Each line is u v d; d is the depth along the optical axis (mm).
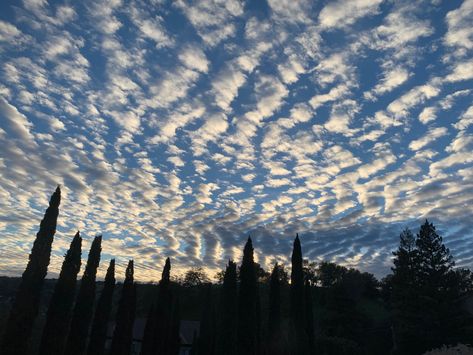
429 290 52688
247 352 30094
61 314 27703
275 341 35375
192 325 75625
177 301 53312
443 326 49594
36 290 25422
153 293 104188
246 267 32781
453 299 52562
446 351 40000
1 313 38156
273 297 37281
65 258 29344
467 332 48188
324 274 128500
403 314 53656
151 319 41906
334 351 57094
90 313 31672
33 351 38625
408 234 62188
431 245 56219
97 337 34125
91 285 32312
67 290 28391
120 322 37438
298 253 38906
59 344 27188
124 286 38969
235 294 35188
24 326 24359
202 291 113375
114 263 37188
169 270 44844
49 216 27391
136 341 65250
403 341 51656
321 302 102250
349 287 113938
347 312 73688
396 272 59781
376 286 112688
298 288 37438
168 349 45625
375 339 71188
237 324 31297
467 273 73688
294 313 36500
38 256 26047
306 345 35281
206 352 50375
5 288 82812
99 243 33688
